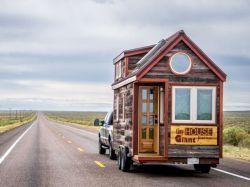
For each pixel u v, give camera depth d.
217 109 15.20
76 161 19.58
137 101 15.46
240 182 13.27
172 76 15.13
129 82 16.06
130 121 15.93
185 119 15.07
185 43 15.16
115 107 19.70
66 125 82.69
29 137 39.62
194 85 15.16
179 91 15.12
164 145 14.92
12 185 12.47
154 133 16.19
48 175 14.66
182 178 14.20
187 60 15.20
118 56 19.66
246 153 24.16
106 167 17.39
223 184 12.80
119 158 16.98
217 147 15.06
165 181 13.44
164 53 15.07
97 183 12.89
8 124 88.06
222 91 15.24
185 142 14.97
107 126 22.17
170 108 15.01
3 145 29.28
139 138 16.14
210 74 15.27
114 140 19.42
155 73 15.07
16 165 17.62
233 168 17.25
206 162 14.98
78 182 13.07
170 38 16.42
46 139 36.78
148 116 16.16
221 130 15.12
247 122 96.56
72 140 36.06
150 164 18.92
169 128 14.94
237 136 30.83
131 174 15.23
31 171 15.72
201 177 14.48
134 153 15.35
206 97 15.22
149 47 18.52
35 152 23.97
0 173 15.12
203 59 15.18
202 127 15.07
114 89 20.12
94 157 21.80
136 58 18.39
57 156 21.84
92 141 35.31
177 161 14.90
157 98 16.12
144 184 12.74
